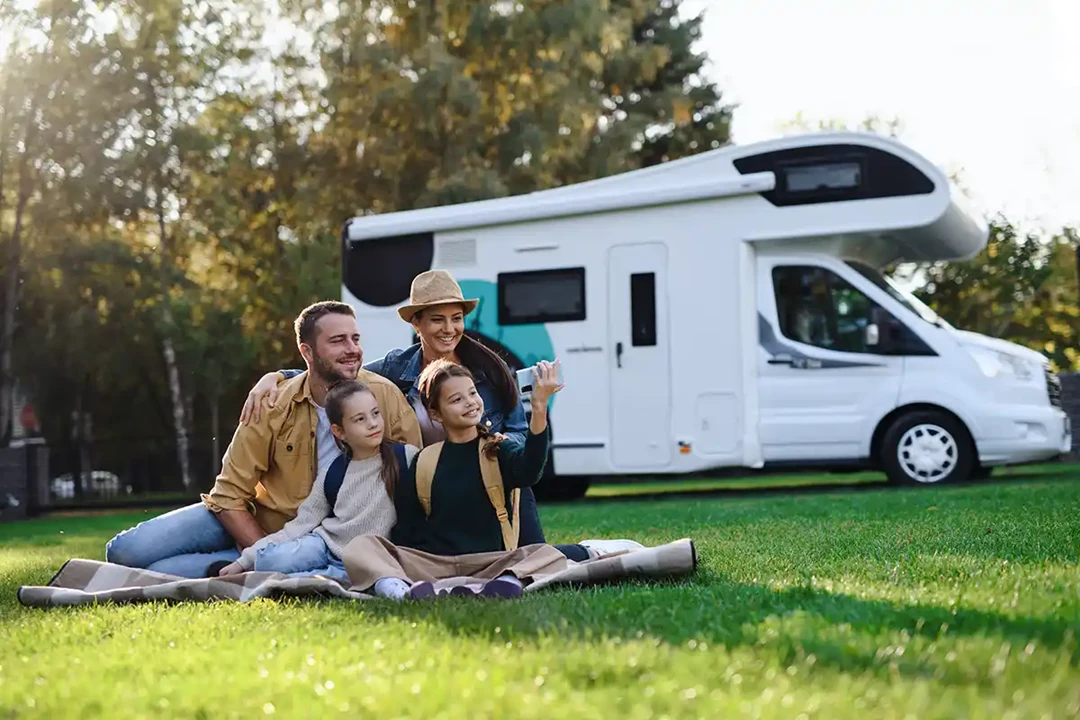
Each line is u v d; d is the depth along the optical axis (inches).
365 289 601.6
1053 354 1095.6
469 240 586.9
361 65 1047.6
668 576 214.1
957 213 543.5
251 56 1139.9
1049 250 1050.7
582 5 1051.9
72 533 552.4
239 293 1173.7
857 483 634.8
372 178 1091.9
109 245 1114.1
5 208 1160.2
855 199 538.9
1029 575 197.0
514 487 221.1
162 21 1091.3
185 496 980.6
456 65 1011.9
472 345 252.2
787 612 159.8
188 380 1208.2
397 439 241.6
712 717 108.5
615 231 565.6
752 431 547.8
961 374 535.5
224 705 123.7
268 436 241.0
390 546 213.8
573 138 1089.4
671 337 556.4
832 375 544.7
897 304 545.0
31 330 1175.6
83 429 1253.7
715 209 554.3
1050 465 722.2
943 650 131.3
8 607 222.8
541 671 128.3
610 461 561.6
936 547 259.1
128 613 196.1
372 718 114.7
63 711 126.3
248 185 1178.6
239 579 214.7
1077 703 108.5
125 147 1099.3
